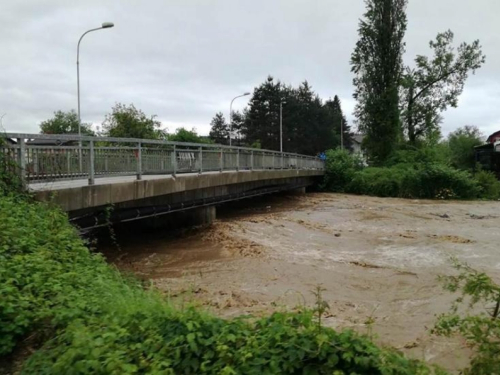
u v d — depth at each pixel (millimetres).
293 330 4102
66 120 60969
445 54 47500
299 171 32656
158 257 12680
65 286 5633
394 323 7473
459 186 36219
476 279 5668
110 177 11227
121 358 3885
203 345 4086
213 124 102562
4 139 7941
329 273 10875
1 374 4188
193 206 16406
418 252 13562
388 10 46125
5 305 4770
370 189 39688
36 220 7434
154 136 43469
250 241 14547
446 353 6121
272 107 83750
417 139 49312
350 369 3650
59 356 4008
